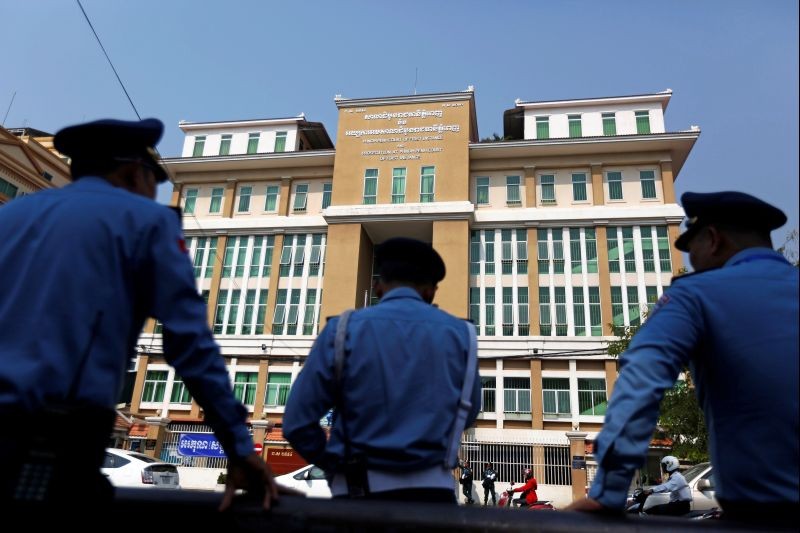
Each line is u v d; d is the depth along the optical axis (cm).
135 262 166
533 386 2639
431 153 3092
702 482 940
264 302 3077
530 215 2933
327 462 209
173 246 171
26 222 166
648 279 2742
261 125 3491
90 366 152
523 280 2855
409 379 202
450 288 2817
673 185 2897
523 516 146
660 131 3034
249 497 162
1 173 2712
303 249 3131
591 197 2955
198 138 3538
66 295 153
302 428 209
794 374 156
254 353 2950
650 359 163
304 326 2983
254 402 2873
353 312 220
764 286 171
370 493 192
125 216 168
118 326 160
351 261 2970
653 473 2175
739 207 194
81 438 141
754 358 160
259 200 3303
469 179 3066
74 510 136
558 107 3175
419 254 240
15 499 130
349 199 3084
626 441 156
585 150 2992
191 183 3381
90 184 177
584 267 2825
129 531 153
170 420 2522
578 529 142
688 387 1692
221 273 3167
